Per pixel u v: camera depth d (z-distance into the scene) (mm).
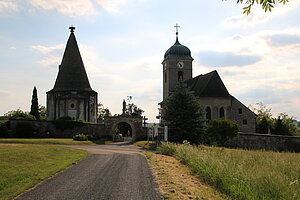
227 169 10961
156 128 31016
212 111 47312
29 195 8750
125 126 73375
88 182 10633
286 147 37312
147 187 9820
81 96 49312
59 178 11383
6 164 13477
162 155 21156
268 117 68250
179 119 34094
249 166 12930
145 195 8750
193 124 34094
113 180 11016
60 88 49781
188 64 62969
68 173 12531
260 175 10266
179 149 19609
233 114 48531
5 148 19719
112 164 15438
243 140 38750
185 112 34156
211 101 47406
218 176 10695
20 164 13898
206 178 11523
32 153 17469
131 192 9117
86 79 51812
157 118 36094
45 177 11336
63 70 50625
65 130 43531
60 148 22875
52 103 49375
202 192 9344
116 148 29938
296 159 17078
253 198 8672
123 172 12859
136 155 20703
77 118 48844
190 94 35156
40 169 12953
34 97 66812
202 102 47219
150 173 12664
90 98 50375
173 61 62625
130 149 29094
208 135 34844
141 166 14820
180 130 33969
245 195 8898
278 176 10211
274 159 15336
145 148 31719
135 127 45406
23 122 41000
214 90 48062
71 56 51094
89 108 50062
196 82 55625
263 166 13031
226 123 34125
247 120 48562
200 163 13070
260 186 9414
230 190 9508
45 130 42562
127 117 45281
